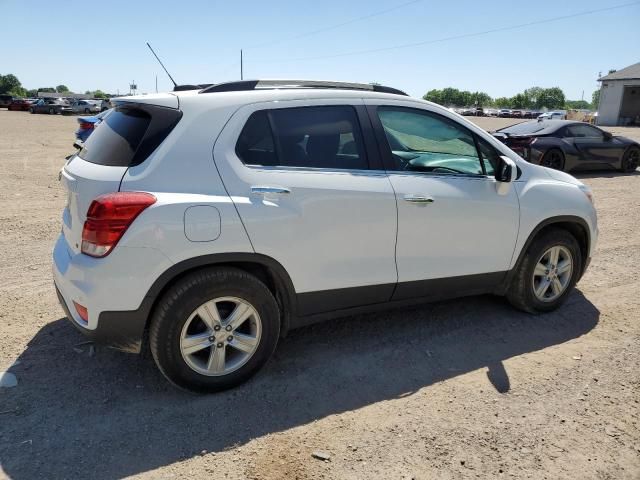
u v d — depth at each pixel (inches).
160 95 129.5
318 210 132.6
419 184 147.9
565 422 120.4
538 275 175.8
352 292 142.9
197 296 121.0
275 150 131.5
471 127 162.4
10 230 266.4
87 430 114.8
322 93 140.5
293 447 111.2
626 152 543.5
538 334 165.0
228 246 122.3
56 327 161.6
